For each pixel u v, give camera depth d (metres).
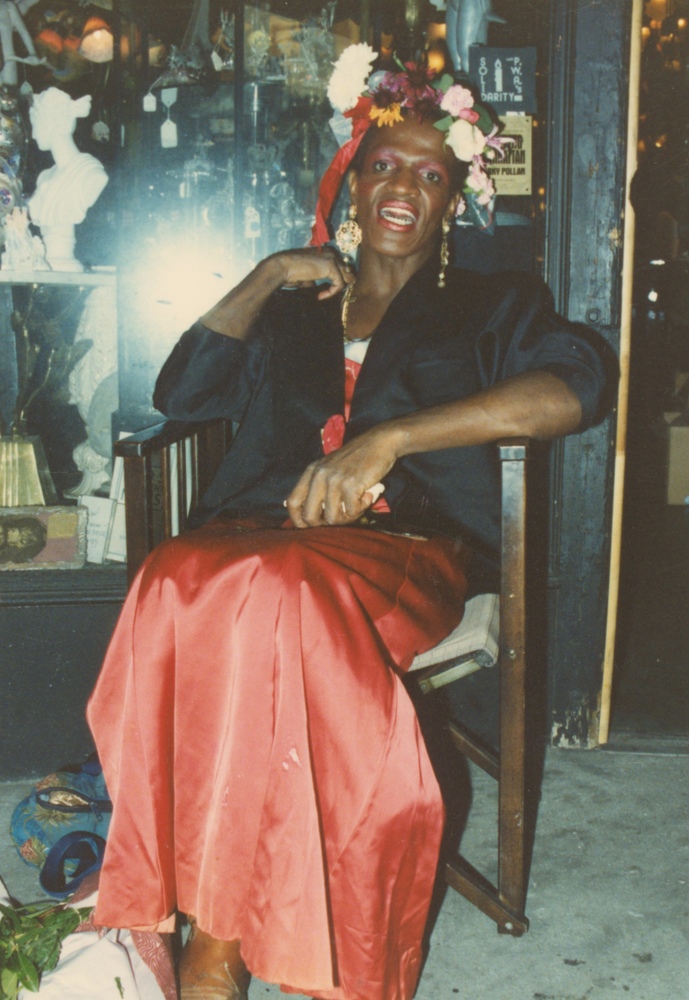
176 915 1.58
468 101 1.78
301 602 1.38
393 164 1.82
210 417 1.94
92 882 1.66
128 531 1.74
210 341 1.84
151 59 2.44
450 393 1.80
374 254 1.88
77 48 2.60
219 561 1.43
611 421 2.34
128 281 2.41
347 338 1.90
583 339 1.78
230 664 1.41
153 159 2.44
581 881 1.92
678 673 3.14
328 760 1.38
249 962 1.37
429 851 1.44
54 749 2.33
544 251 2.35
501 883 1.75
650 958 1.70
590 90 2.22
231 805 1.39
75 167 2.45
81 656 2.29
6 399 2.57
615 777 2.35
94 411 2.58
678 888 1.90
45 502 2.40
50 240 2.48
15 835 1.96
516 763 1.71
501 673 1.69
